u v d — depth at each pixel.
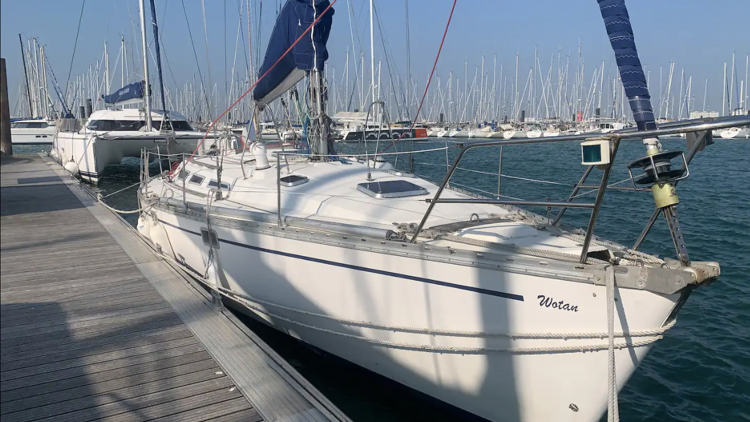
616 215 11.34
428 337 4.01
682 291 3.13
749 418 4.50
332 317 4.56
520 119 57.50
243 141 7.26
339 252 4.37
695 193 14.55
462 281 3.74
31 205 10.47
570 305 3.38
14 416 3.25
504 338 3.66
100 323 4.62
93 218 9.20
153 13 16.55
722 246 8.98
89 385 3.61
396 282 4.06
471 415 4.04
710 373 5.16
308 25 5.78
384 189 5.30
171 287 5.55
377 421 4.29
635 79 3.12
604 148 2.89
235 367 3.85
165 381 3.67
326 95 6.43
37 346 4.16
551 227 4.39
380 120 6.19
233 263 5.46
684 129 2.77
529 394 3.70
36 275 5.95
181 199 6.49
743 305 6.57
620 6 3.19
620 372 3.39
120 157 18.83
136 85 18.25
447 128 54.72
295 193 5.42
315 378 4.91
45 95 38.59
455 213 4.80
